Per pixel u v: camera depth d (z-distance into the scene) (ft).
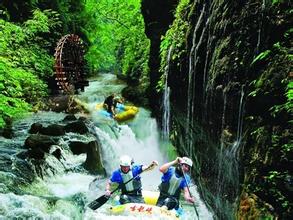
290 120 13.69
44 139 25.21
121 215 18.49
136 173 20.06
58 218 17.33
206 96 20.84
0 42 32.83
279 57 15.12
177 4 30.66
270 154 14.12
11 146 24.77
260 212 13.94
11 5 40.34
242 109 16.84
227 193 18.28
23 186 20.80
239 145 16.80
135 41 48.65
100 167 26.94
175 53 26.48
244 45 17.52
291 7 15.37
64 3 49.16
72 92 39.70
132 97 41.32
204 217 21.27
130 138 33.27
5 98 26.35
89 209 19.40
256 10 17.19
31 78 33.60
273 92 14.71
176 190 19.43
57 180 23.44
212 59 20.11
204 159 22.00
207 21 21.79
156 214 18.10
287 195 13.16
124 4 53.88
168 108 29.01
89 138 28.55
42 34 42.78
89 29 56.08
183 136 25.94
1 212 16.78
